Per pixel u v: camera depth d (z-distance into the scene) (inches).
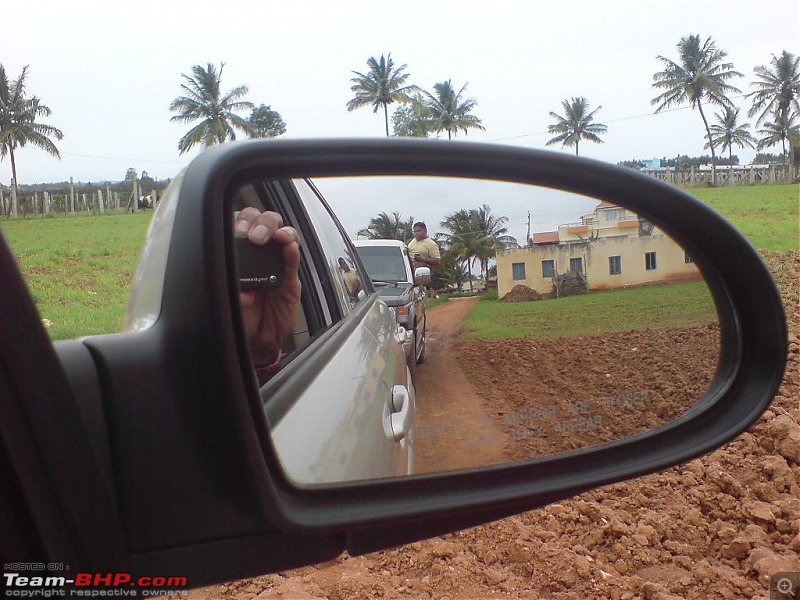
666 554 141.0
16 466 39.2
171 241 53.4
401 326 138.2
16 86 1284.4
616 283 86.4
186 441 46.3
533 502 62.9
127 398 45.9
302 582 131.0
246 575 46.8
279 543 48.3
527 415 89.0
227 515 46.3
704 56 2812.5
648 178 80.0
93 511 41.7
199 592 126.0
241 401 47.1
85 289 401.1
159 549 44.8
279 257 63.2
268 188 85.8
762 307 72.1
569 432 85.4
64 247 593.9
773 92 2977.4
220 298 48.4
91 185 920.9
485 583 130.6
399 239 116.4
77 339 49.5
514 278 88.0
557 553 139.9
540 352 93.8
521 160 80.4
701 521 153.5
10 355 38.4
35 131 1296.8
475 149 77.7
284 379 64.6
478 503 57.4
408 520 54.2
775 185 2667.3
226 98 2218.3
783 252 756.6
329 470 58.4
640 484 175.2
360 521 51.3
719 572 132.0
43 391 39.6
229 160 55.2
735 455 186.7
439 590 127.7
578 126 2955.2
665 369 84.4
